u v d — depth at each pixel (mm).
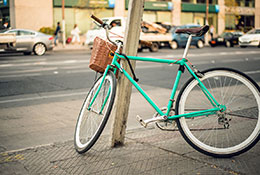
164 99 6375
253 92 3174
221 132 3424
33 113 5484
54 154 3402
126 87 3518
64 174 2898
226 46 29516
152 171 2898
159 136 3916
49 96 6984
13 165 3133
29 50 18047
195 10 41000
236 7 43719
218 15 43219
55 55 18406
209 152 3172
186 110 3270
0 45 16812
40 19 31375
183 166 2986
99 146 3605
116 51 3396
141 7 3455
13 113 5504
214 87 3246
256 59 14484
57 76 9906
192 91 3260
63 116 5262
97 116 3367
